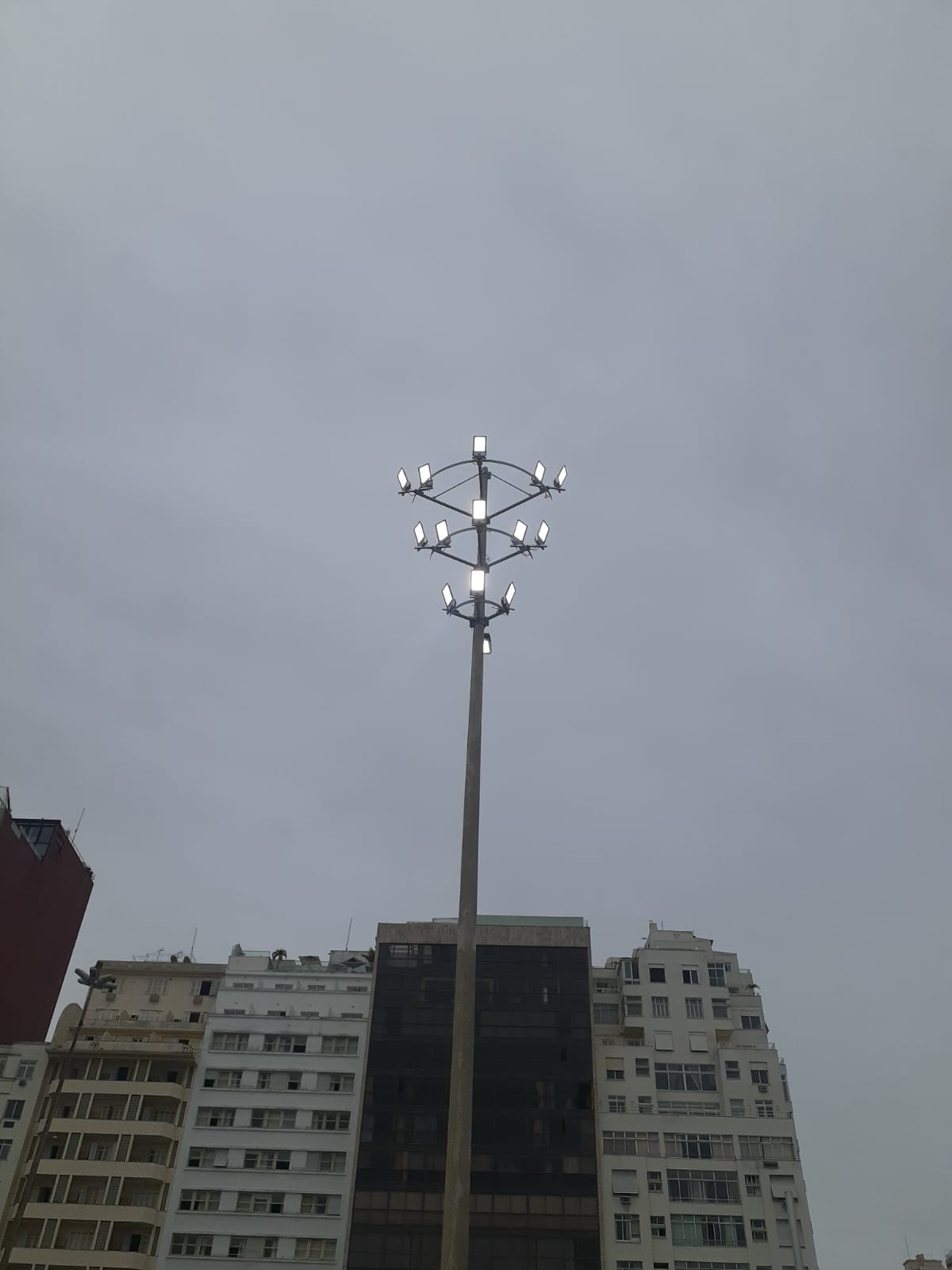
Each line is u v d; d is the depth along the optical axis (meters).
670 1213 75.06
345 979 87.69
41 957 88.31
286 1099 79.94
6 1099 77.81
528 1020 83.00
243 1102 79.75
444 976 85.31
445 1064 80.75
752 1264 72.94
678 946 92.75
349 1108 79.56
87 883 96.75
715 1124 79.31
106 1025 84.88
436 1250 72.06
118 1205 72.75
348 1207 74.81
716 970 89.62
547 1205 74.31
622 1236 74.00
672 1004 87.69
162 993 88.88
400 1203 74.12
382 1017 83.25
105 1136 76.31
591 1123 78.12
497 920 90.69
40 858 88.75
